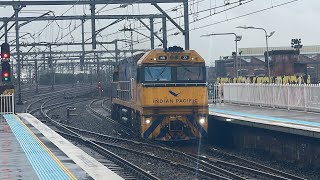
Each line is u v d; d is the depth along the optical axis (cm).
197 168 1745
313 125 1839
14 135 2122
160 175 1627
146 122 2338
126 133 2830
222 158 2053
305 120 2047
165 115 2345
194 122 2375
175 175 1622
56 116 3959
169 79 2356
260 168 1792
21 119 3011
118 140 2583
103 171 1259
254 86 3019
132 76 2588
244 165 1877
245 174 1669
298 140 1866
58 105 5409
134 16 4278
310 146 1789
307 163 1803
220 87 3488
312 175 1681
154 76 2345
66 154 1557
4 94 3494
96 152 2128
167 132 2358
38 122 2795
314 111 2412
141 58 2405
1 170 1282
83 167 1319
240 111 2680
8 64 3206
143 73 2342
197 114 2377
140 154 2075
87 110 4762
